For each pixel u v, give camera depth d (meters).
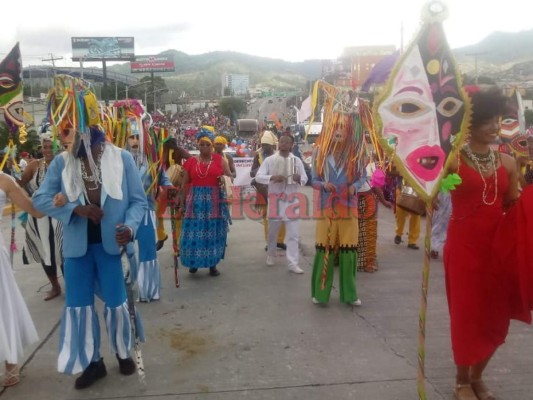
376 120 2.96
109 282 3.58
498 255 3.14
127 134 5.56
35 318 4.99
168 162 6.73
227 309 5.16
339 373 3.75
